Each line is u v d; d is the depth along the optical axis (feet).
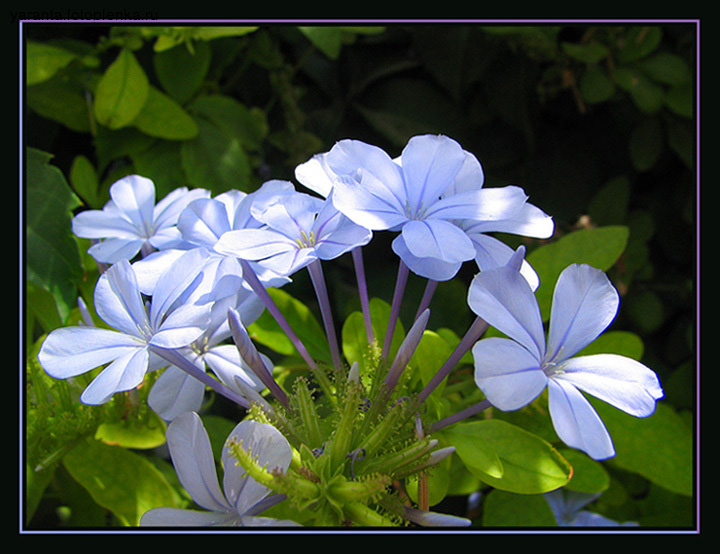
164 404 0.70
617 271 0.96
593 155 0.99
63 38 0.91
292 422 0.67
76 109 0.89
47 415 0.74
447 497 0.84
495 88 0.95
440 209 0.66
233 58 0.94
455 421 0.68
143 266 0.67
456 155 0.67
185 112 0.87
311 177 0.68
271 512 0.67
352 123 0.97
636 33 0.93
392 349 0.75
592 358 0.64
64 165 0.94
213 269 0.65
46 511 0.83
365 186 0.65
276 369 0.78
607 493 0.83
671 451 0.75
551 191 0.98
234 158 0.88
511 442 0.69
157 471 0.74
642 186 1.01
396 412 0.64
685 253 1.00
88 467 0.73
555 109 0.98
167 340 0.63
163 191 0.87
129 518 0.72
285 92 0.95
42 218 0.77
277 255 0.65
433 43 0.94
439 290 0.91
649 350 0.97
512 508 0.75
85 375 0.75
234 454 0.61
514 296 0.63
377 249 0.94
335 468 0.64
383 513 0.66
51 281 0.76
